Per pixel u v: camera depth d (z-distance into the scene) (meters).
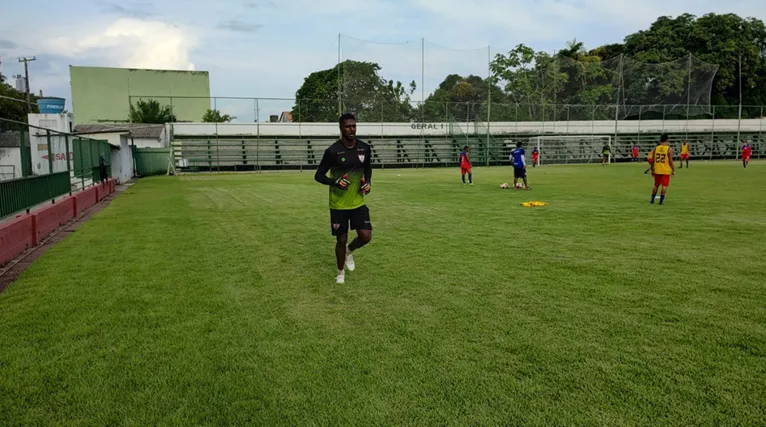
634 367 3.25
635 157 42.56
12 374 3.34
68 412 2.87
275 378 3.22
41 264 6.54
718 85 54.94
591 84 44.62
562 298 4.71
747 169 27.95
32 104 49.00
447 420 2.70
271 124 36.84
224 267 6.28
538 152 37.81
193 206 13.31
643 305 4.46
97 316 4.45
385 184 20.28
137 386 3.15
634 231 8.36
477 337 3.81
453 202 13.34
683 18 58.62
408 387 3.06
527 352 3.52
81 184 14.31
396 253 6.88
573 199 13.64
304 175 29.81
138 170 31.48
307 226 9.58
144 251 7.36
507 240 7.72
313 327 4.11
